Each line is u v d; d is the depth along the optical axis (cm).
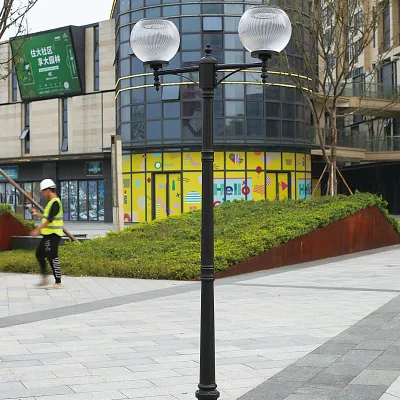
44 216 1172
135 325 808
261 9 484
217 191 3419
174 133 3459
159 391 521
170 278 1291
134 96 3569
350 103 3906
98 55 4241
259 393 514
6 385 539
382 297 1003
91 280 1285
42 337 739
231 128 3409
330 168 2167
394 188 4516
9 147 4712
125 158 3656
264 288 1141
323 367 590
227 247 1412
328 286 1150
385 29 4288
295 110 3538
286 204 1959
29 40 4388
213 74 466
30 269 1440
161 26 498
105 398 502
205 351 454
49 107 4481
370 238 1908
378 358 618
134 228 1880
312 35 2202
